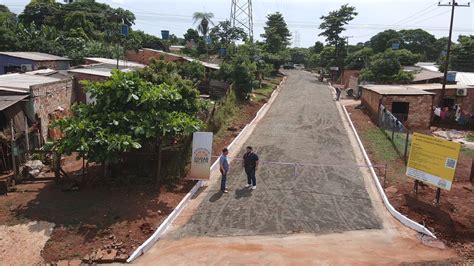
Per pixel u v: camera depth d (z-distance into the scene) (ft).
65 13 194.39
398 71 143.64
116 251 35.70
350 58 221.66
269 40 237.04
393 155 63.98
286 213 43.62
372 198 47.67
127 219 41.45
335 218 42.50
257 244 37.24
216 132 76.38
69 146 46.01
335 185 51.67
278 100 126.72
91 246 36.73
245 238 38.42
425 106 89.66
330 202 46.44
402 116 90.27
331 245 37.04
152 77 68.69
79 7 210.59
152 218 41.88
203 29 239.09
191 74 112.27
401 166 58.54
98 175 52.54
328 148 69.21
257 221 41.81
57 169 50.52
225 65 116.16
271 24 275.59
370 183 52.49
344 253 35.50
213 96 114.93
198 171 51.42
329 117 97.86
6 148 52.39
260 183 52.47
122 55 152.66
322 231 39.75
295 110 107.34
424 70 156.97
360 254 35.35
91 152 46.47
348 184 52.08
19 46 143.02
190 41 264.93
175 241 38.01
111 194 47.67
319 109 109.19
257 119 95.20
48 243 37.11
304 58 377.09
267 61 201.26
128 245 36.86
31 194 47.42
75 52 144.66
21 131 55.88
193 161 51.47
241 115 95.09
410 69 159.22
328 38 236.43
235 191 49.80
